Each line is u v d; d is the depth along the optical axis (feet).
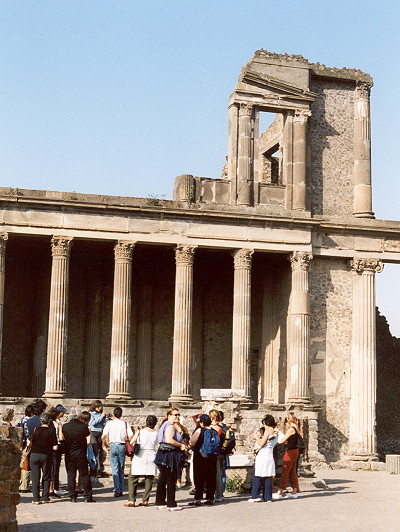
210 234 143.23
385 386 173.37
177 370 139.33
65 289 136.15
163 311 160.56
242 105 148.56
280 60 152.25
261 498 82.99
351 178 155.33
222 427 83.05
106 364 157.28
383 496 90.22
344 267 152.66
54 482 86.43
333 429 147.64
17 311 155.84
